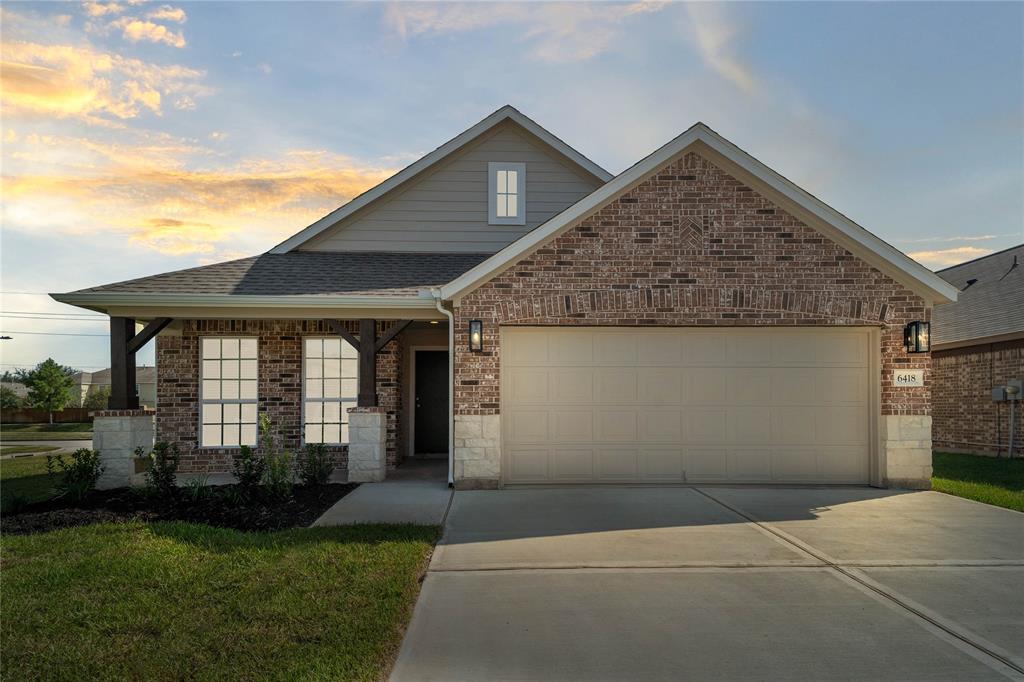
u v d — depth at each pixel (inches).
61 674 172.4
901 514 346.9
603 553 277.1
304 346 510.9
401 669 178.4
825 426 428.1
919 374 418.6
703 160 419.8
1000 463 601.0
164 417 500.7
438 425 594.9
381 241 559.5
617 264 418.3
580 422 425.4
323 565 253.8
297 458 479.5
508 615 213.8
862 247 414.9
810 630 203.0
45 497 410.0
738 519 335.9
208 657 180.9
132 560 259.6
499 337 418.0
